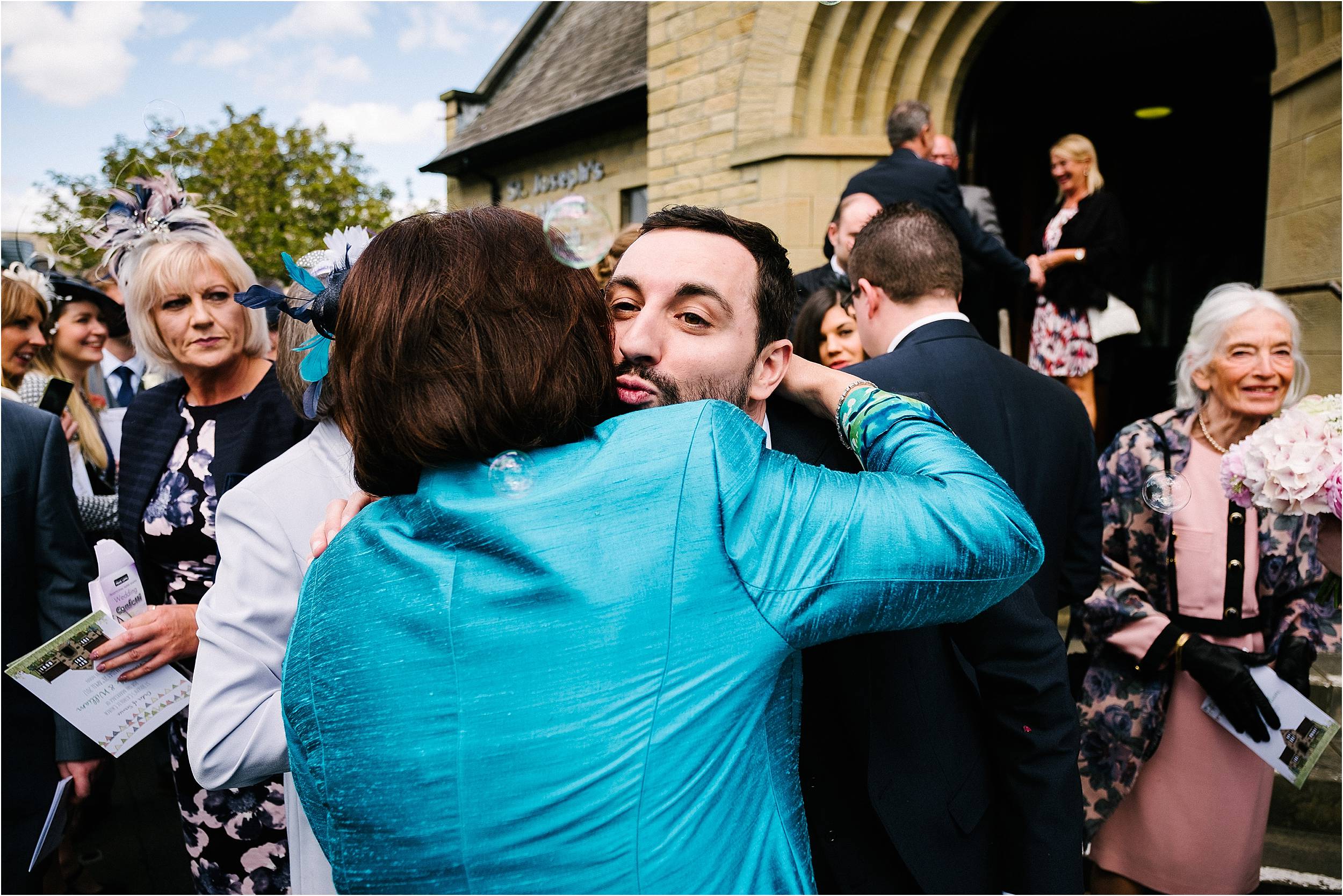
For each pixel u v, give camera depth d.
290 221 15.21
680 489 0.81
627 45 9.01
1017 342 6.84
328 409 1.30
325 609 0.83
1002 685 1.23
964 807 1.25
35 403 3.01
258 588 1.19
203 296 1.96
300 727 0.82
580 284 0.88
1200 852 2.03
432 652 0.77
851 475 0.90
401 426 0.82
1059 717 1.23
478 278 0.83
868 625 0.83
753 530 0.82
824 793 1.20
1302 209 3.48
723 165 5.68
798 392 1.17
